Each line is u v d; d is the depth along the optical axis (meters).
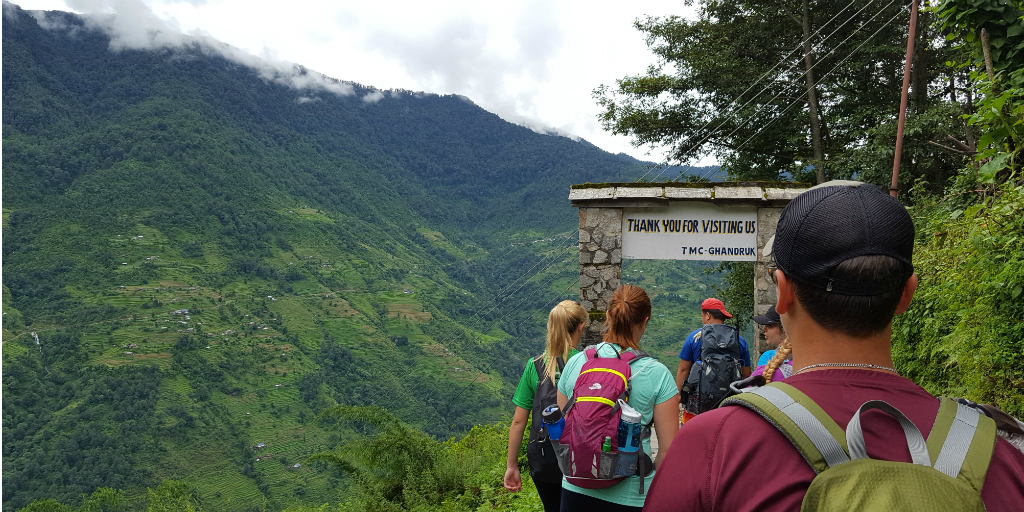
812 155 17.48
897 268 0.82
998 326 3.50
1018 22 4.84
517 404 3.15
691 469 0.85
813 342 0.87
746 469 0.78
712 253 8.19
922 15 13.86
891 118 12.97
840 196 0.88
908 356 5.11
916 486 0.68
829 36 16.14
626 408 2.25
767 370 2.59
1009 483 0.73
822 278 0.83
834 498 0.69
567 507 2.37
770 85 16.42
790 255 0.89
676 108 18.17
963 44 6.01
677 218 8.23
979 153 4.34
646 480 2.25
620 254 8.27
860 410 0.75
